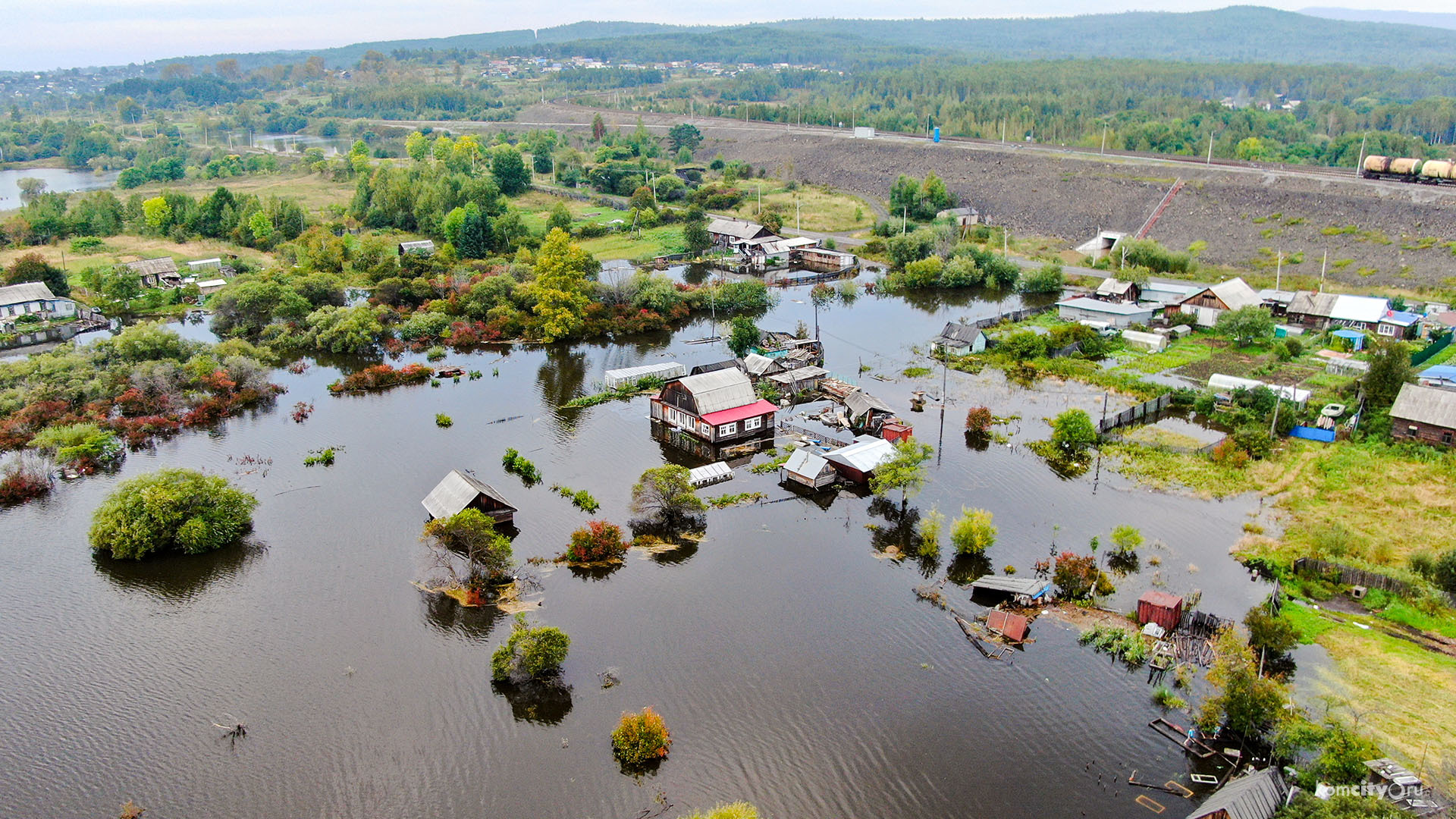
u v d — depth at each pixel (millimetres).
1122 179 198750
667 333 138750
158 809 51500
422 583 72125
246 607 69688
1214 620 62344
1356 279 145250
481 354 130125
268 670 62531
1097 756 53375
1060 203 199500
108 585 73062
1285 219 166500
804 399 108625
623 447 96375
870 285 164750
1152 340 123125
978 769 52750
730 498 84438
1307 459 88125
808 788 51781
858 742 54938
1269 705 52094
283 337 133125
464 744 55750
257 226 193000
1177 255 160875
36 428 100000
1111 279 146625
